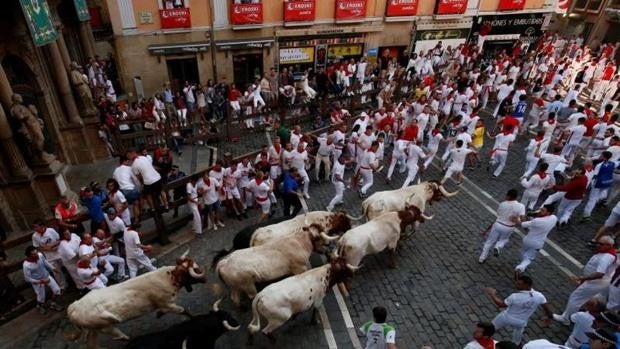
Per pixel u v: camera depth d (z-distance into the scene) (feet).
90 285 27.02
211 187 36.01
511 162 52.19
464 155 43.60
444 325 27.76
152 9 63.46
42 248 27.55
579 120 48.32
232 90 62.23
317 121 61.21
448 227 38.70
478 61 84.43
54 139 46.09
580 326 23.25
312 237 29.30
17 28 37.96
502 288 31.14
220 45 69.15
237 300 27.76
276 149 42.88
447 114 60.13
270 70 70.74
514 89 69.05
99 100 52.95
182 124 56.08
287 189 36.40
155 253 34.24
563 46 91.09
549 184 38.22
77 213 32.04
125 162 34.58
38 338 26.22
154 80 68.49
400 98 70.08
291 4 70.79
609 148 41.86
